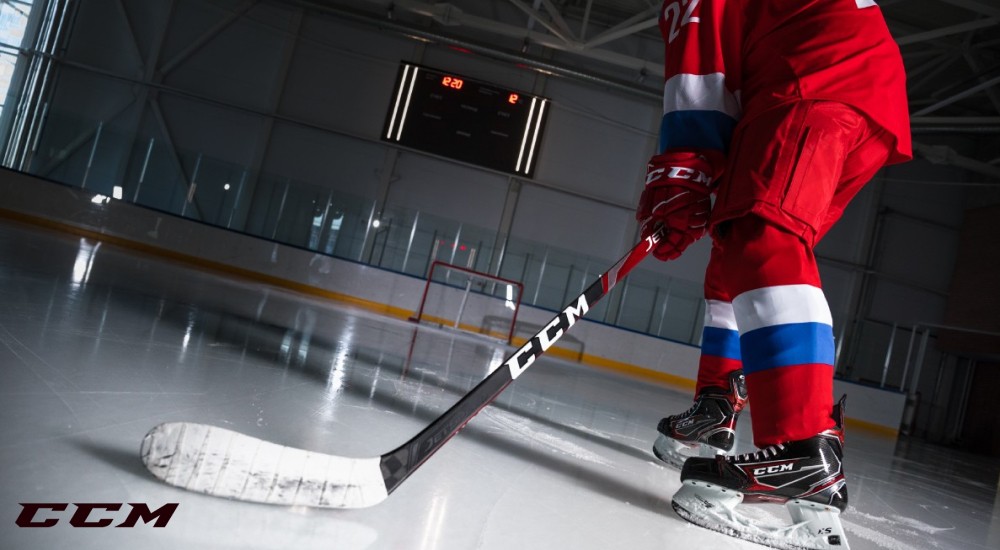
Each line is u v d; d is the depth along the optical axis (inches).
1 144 460.1
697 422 69.6
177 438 29.3
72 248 227.1
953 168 503.2
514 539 34.0
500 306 412.5
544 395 120.6
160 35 475.8
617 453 71.6
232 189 472.4
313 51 485.1
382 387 75.3
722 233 49.5
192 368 58.2
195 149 476.4
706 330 71.7
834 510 44.9
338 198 472.4
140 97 473.7
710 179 50.6
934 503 97.1
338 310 276.2
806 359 44.3
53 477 27.5
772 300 45.1
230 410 45.8
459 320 378.0
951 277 496.4
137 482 29.0
